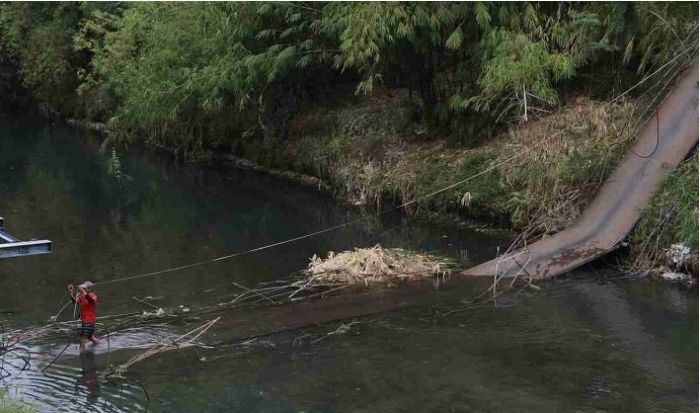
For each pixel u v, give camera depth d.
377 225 19.89
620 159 17.69
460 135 21.58
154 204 22.36
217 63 24.67
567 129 19.08
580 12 19.69
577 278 15.45
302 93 27.17
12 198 22.83
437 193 20.09
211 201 22.77
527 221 17.97
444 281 15.40
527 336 12.73
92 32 36.28
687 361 11.82
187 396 10.59
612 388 10.95
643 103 18.81
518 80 18.69
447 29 20.25
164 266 16.42
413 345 12.37
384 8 18.94
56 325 12.83
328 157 24.38
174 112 26.55
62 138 35.09
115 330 12.80
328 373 11.35
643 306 14.00
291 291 14.84
